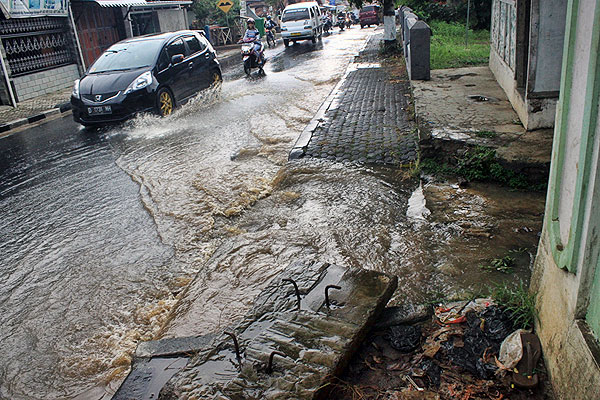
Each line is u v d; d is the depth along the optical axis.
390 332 2.95
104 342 3.51
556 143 2.52
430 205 4.92
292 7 23.92
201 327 3.26
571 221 2.20
